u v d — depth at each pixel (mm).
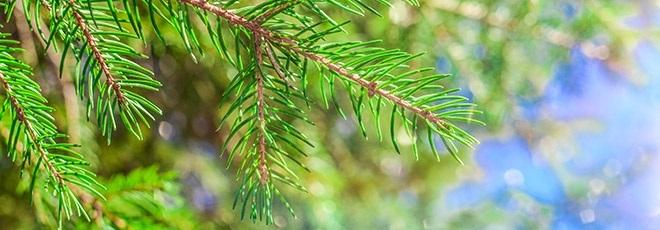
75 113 952
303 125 1171
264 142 590
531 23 1196
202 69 1133
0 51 576
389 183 1578
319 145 1193
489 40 1206
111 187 773
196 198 1280
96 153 1038
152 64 1111
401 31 1127
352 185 1473
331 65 562
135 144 1159
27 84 587
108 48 566
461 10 1171
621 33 1256
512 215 1774
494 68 1232
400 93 566
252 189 598
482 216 1717
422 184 1684
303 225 1228
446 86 1197
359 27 1098
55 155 612
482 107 1266
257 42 555
